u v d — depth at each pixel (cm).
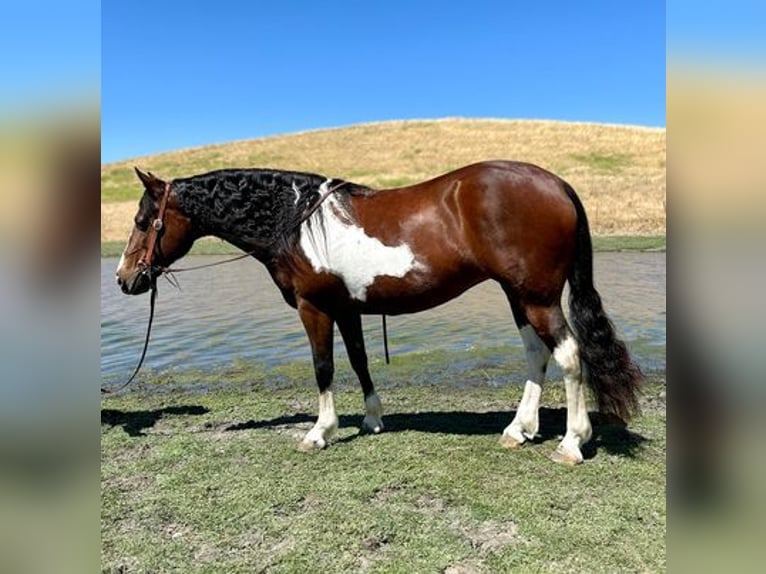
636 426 462
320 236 407
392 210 399
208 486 379
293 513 342
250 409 557
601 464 391
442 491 359
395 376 661
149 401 596
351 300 418
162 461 425
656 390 571
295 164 4250
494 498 348
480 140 4597
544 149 4162
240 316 1073
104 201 3397
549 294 377
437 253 387
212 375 694
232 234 439
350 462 409
